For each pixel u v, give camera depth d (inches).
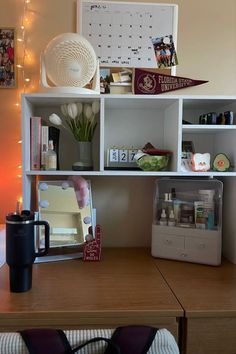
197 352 33.3
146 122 55.6
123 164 52.3
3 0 52.4
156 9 53.2
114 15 52.9
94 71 48.3
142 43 53.5
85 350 24.5
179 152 46.9
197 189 50.8
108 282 40.3
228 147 50.7
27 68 53.2
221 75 55.1
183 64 54.6
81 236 50.1
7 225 36.5
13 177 54.4
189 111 55.9
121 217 56.3
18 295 36.0
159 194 52.1
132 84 53.7
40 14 52.8
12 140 53.9
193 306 33.7
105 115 54.9
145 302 34.5
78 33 52.6
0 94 53.4
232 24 54.8
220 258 47.3
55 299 35.0
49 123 54.2
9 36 52.8
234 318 33.3
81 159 50.7
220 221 47.9
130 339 24.6
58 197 50.3
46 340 24.2
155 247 50.5
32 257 37.4
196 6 54.2
